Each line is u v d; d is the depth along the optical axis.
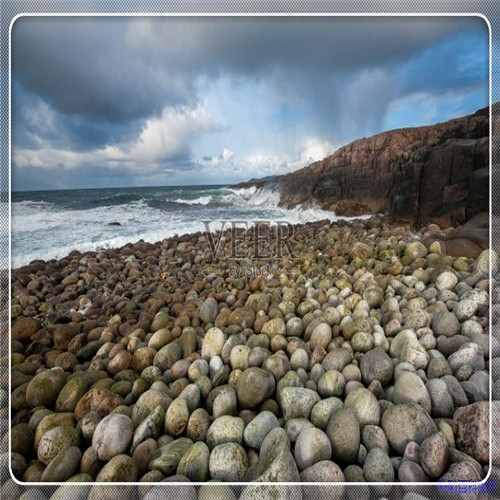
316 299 1.96
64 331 1.77
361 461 1.08
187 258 2.72
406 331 1.51
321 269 2.40
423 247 2.43
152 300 2.10
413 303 1.81
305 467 1.04
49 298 2.28
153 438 1.16
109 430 1.11
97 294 2.31
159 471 1.04
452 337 1.52
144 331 1.79
